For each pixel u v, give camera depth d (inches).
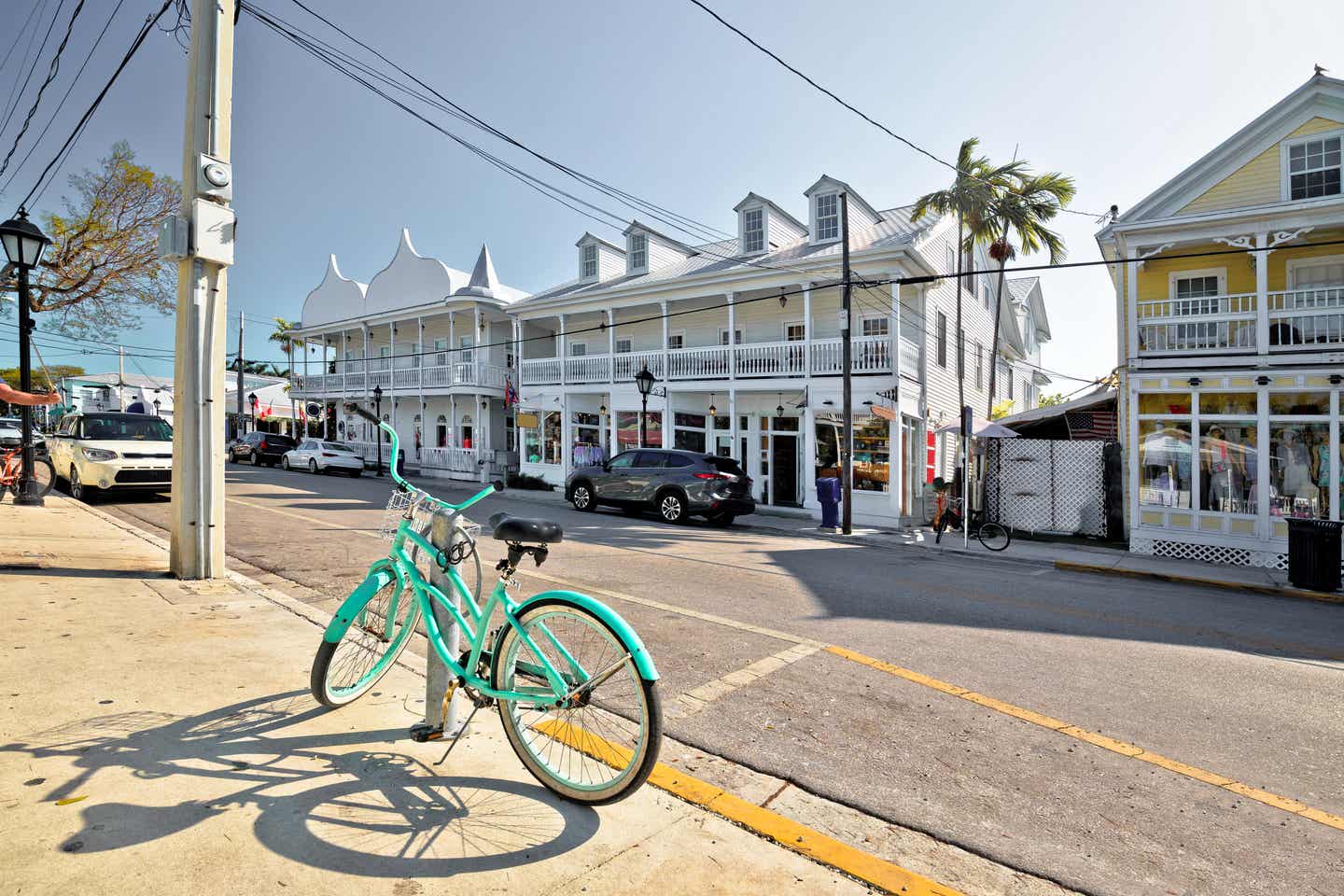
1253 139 522.0
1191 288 579.8
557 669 113.0
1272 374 497.0
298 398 1384.1
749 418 831.7
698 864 98.8
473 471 1013.8
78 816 96.1
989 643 237.9
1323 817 129.8
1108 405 722.8
